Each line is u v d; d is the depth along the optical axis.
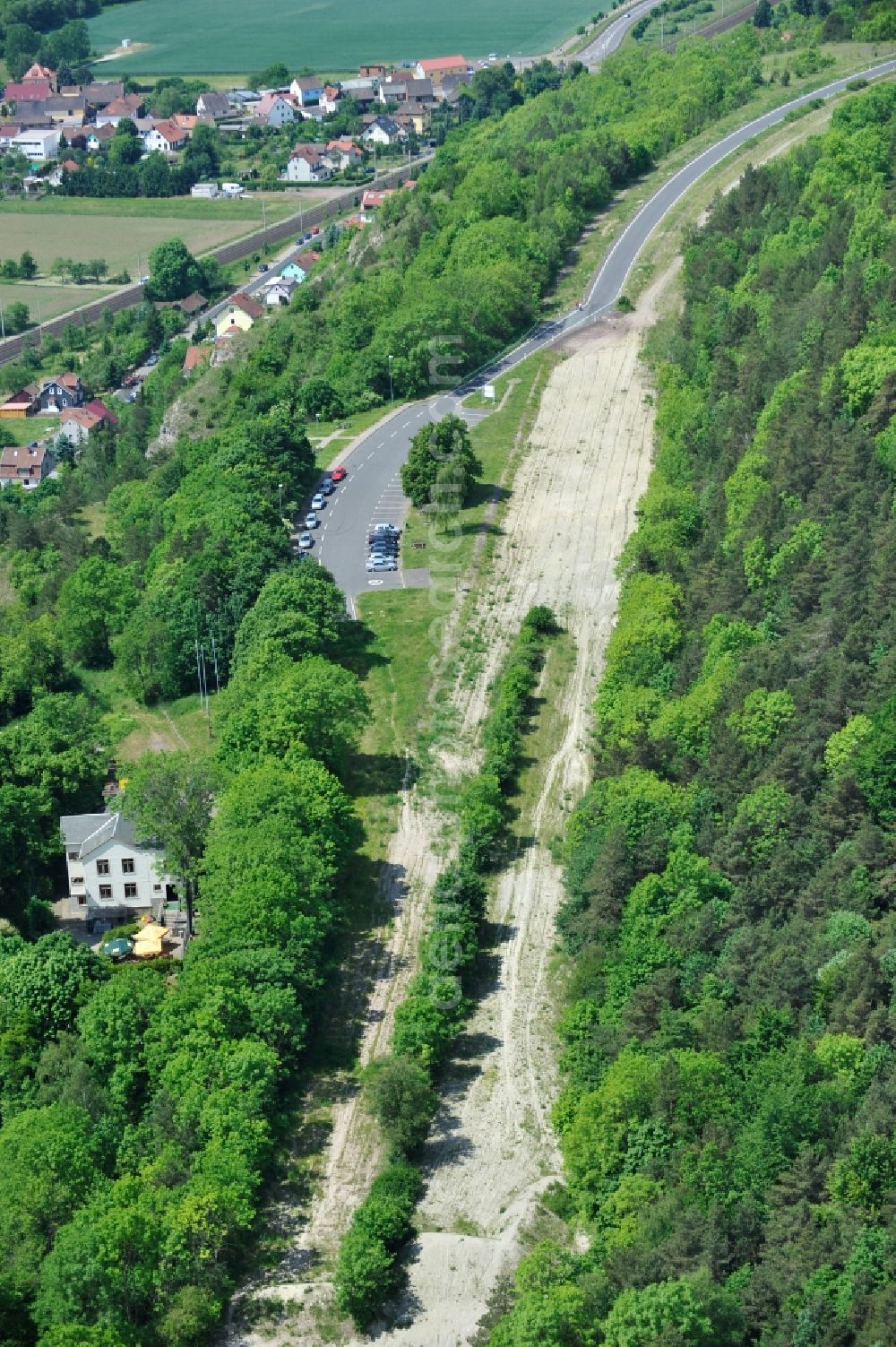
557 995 185.50
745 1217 142.62
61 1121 159.38
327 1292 152.25
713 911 176.50
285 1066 174.25
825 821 180.88
